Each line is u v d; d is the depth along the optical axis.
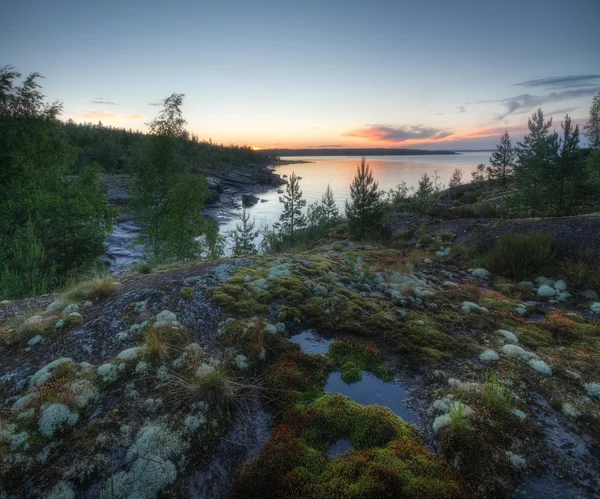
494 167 33.25
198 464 2.85
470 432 2.96
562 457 2.81
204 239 22.73
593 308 6.48
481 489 2.55
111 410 3.25
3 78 19.41
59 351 4.14
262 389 3.64
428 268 9.31
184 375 3.72
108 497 2.52
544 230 10.48
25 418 3.08
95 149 75.81
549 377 3.93
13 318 5.24
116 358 3.89
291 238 21.03
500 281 8.30
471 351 4.46
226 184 99.19
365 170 15.61
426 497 2.41
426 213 17.69
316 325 4.96
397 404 3.55
